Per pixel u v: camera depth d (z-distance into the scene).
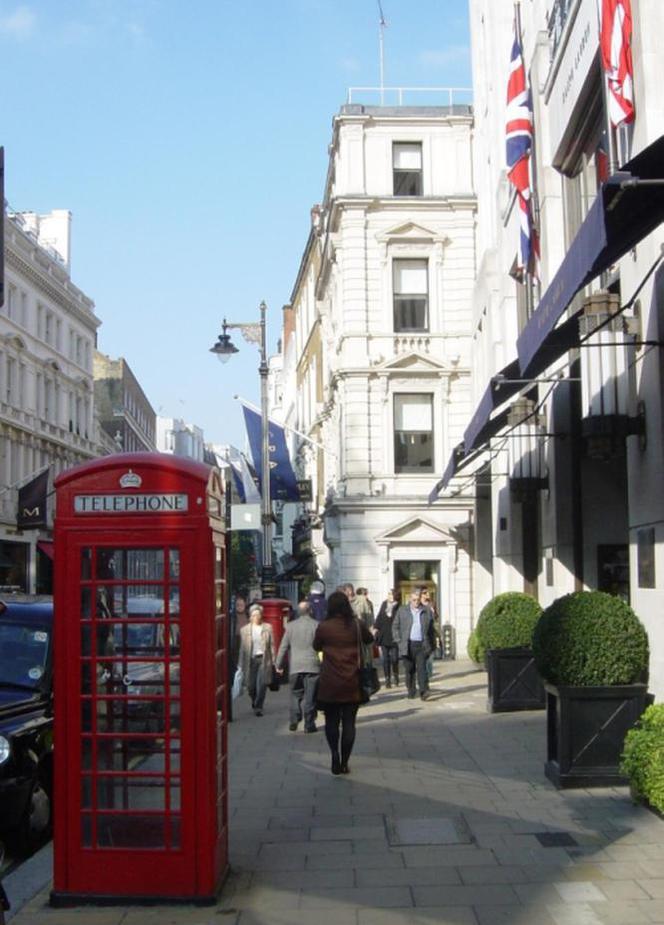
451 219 33.75
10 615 10.72
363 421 33.34
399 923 6.46
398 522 33.16
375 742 13.90
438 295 33.62
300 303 57.22
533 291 19.31
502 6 24.11
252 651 17.72
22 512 46.53
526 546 21.78
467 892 7.05
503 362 23.17
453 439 33.34
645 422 10.88
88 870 6.92
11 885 7.49
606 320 9.78
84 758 7.00
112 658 7.01
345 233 33.69
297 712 15.44
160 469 7.07
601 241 6.61
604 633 10.16
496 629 16.84
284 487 34.97
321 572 41.72
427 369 33.31
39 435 56.69
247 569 63.09
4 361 52.06
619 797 9.74
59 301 61.19
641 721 9.49
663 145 6.54
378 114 34.06
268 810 9.74
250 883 7.38
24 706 9.46
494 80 24.88
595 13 13.09
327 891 7.16
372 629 22.52
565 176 17.16
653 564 10.54
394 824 9.02
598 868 7.50
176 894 6.88
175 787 6.99
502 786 10.52
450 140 34.09
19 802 8.68
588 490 17.14
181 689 6.98
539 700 16.38
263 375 29.39
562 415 17.05
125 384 86.69
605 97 12.19
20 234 53.22
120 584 7.05
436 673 25.23
